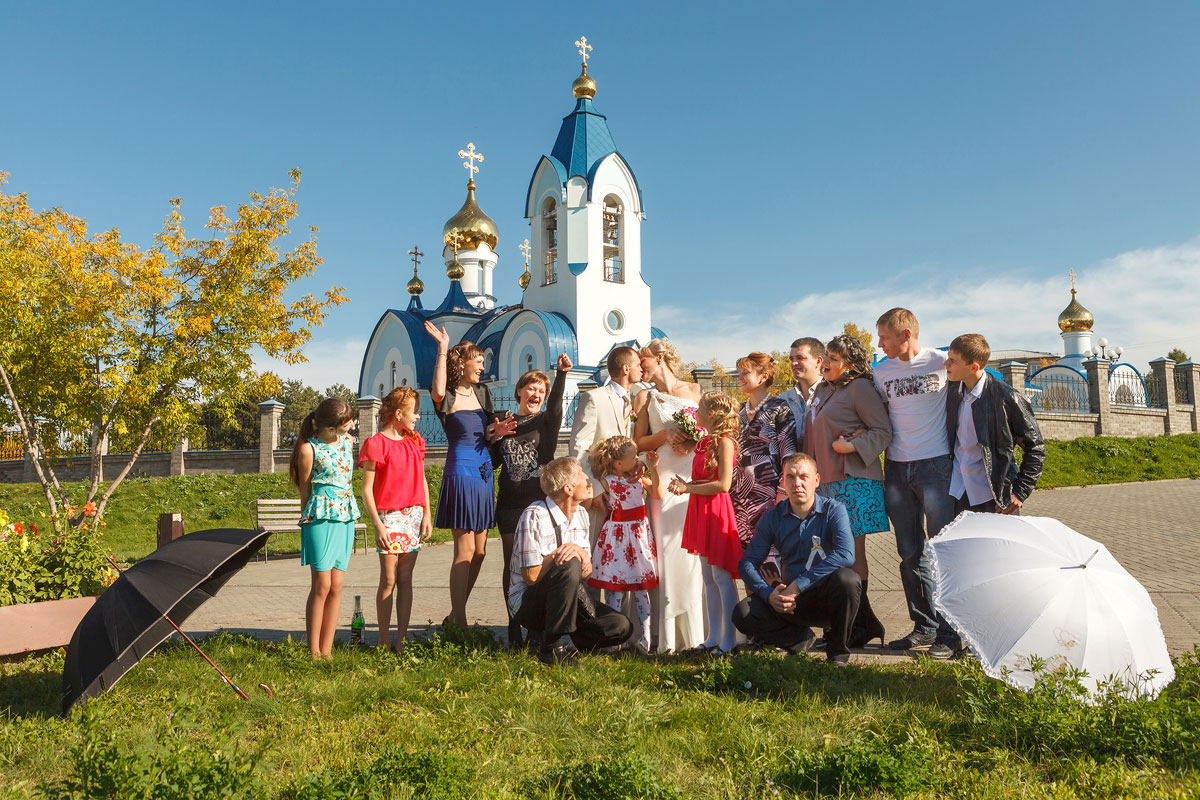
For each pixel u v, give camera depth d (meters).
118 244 14.49
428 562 12.71
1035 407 25.11
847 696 4.29
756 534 5.45
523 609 5.48
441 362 6.32
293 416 57.47
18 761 3.81
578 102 33.66
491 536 15.87
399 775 3.22
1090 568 4.12
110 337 14.14
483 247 40.62
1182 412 27.88
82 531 7.35
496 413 6.66
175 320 14.40
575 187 32.19
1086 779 3.10
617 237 33.12
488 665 5.05
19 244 13.88
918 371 5.81
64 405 13.88
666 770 3.45
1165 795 2.94
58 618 6.30
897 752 3.34
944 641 5.46
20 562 6.64
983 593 4.17
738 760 3.51
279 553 14.88
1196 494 15.34
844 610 5.00
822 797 3.12
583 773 3.22
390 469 5.97
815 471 5.30
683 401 5.95
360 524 16.67
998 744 3.52
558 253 32.41
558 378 6.59
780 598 5.04
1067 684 3.68
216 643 6.01
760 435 6.09
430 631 6.50
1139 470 20.02
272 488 20.33
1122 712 3.48
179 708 4.30
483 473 6.28
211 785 2.97
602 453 5.82
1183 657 4.52
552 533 5.48
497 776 3.36
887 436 5.80
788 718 3.99
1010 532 4.37
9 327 13.25
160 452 25.81
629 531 5.78
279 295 15.42
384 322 39.22
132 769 2.98
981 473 5.54
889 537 12.64
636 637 5.83
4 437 14.84
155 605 4.31
